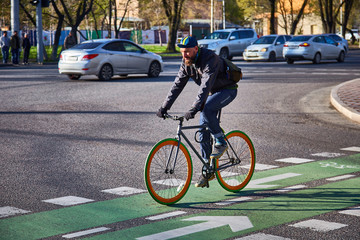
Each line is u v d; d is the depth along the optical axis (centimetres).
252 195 600
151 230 472
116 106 1377
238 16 6850
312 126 1091
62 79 2188
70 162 762
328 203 561
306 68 2778
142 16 6675
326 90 1741
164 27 8756
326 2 5959
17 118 1178
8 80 2108
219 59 571
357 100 1376
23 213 525
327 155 821
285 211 533
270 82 2017
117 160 776
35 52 5262
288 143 916
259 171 719
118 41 2195
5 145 888
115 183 648
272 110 1312
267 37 3553
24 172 704
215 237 453
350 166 748
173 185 564
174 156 567
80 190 615
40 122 1126
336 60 3628
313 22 9181
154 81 2088
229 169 617
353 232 465
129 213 527
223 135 592
